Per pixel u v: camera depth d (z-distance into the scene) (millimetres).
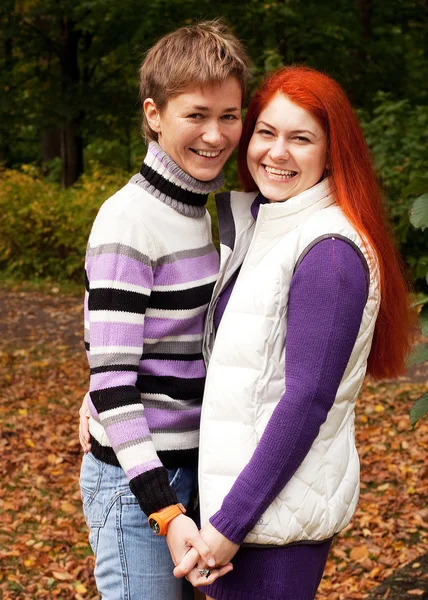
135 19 12164
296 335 1878
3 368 8070
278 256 1948
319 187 2020
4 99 13242
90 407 2160
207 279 2145
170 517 1885
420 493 4832
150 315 2064
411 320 2275
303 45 11914
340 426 1988
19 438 6160
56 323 9891
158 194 2090
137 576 2076
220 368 1955
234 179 9648
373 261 1953
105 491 2098
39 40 13273
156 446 2064
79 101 12938
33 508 4957
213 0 11477
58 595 3951
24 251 12320
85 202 12047
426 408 2756
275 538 1907
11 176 13633
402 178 9250
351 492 2012
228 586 1973
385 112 10188
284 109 2037
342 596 3771
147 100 2125
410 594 3473
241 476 1868
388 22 14320
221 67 2006
